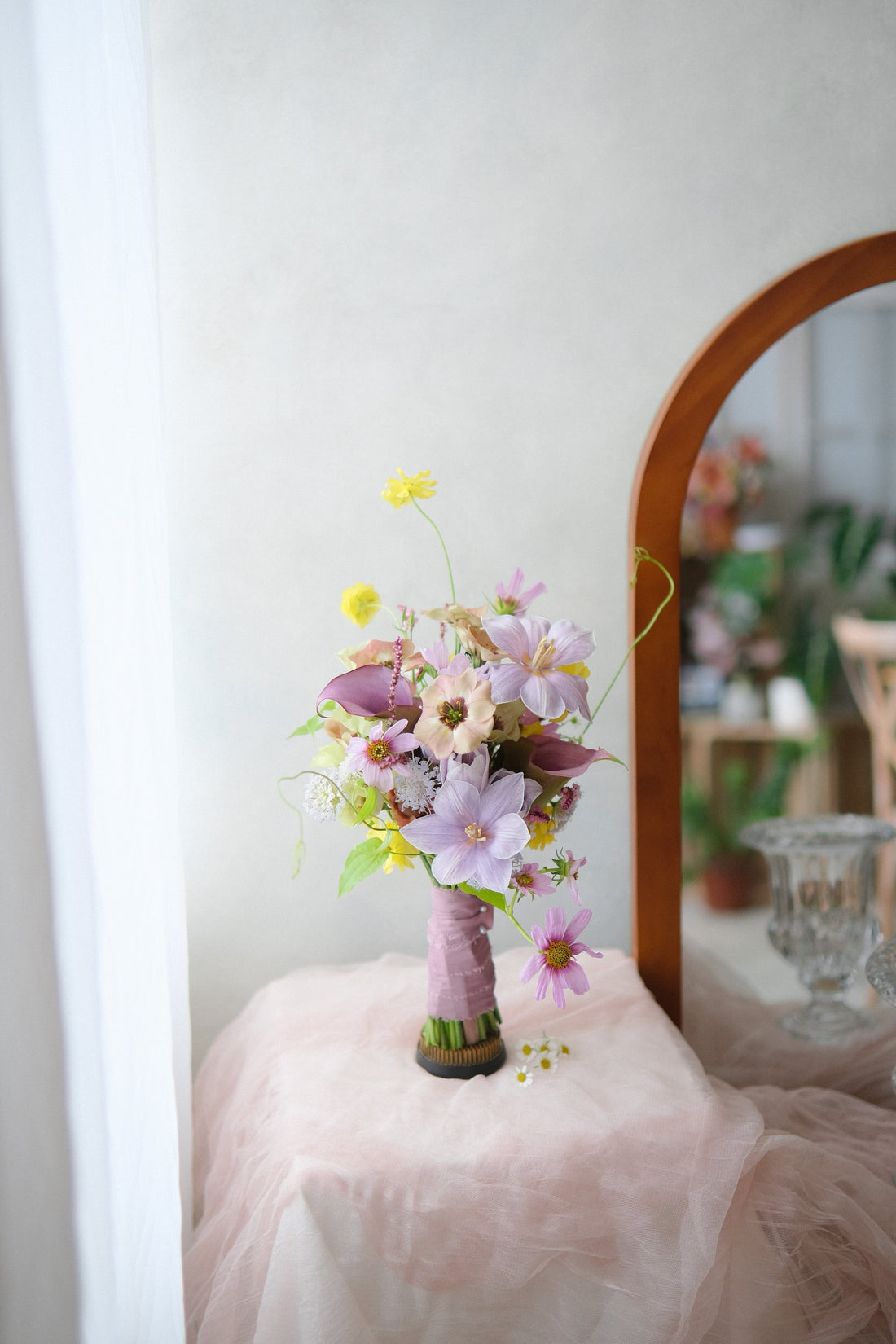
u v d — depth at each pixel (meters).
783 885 1.44
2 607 0.87
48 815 0.88
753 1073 1.45
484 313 1.39
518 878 1.14
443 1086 1.18
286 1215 1.07
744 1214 1.13
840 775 1.44
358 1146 1.10
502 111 1.38
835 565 1.42
